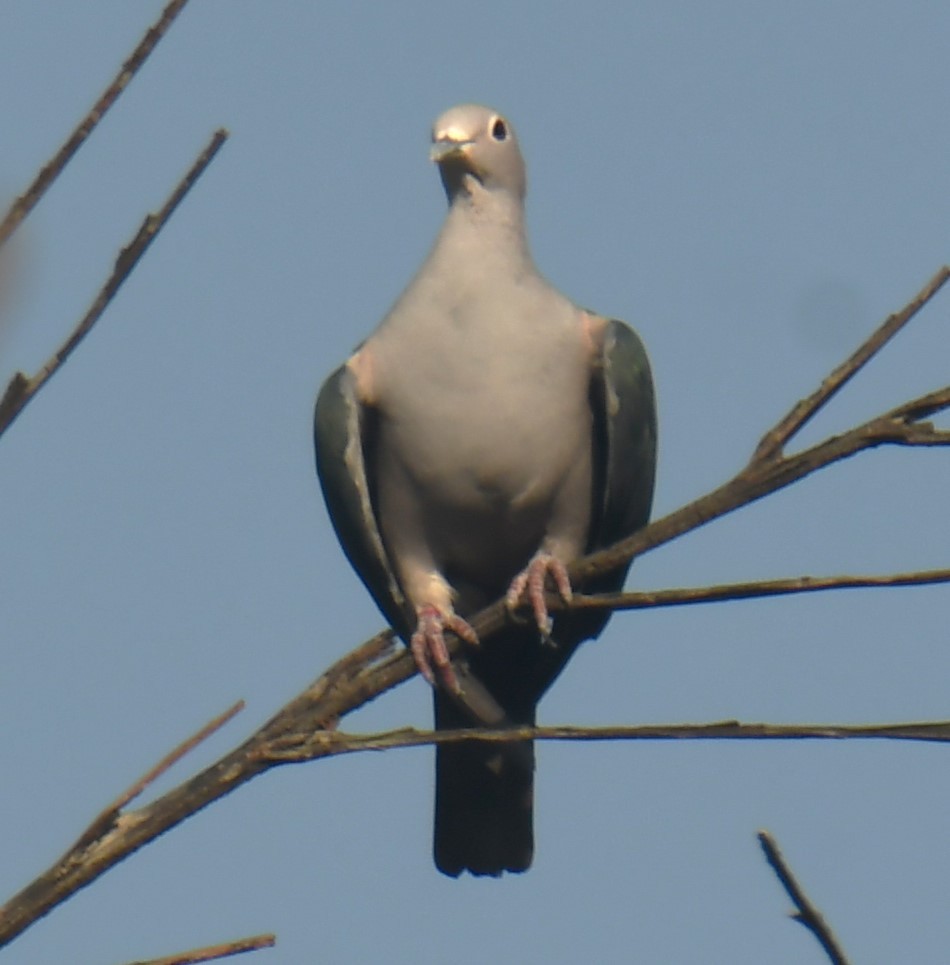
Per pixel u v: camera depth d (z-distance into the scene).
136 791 5.37
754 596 6.10
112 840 5.44
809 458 6.46
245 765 5.70
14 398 4.53
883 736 5.18
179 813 5.54
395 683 6.35
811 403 6.55
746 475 6.62
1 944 5.14
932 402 6.27
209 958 5.20
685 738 5.34
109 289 4.61
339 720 6.22
